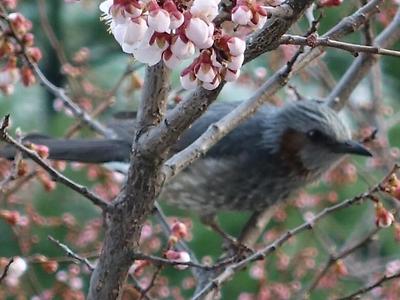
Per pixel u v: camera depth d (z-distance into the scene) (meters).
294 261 11.86
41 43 16.25
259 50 5.19
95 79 15.12
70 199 14.19
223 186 11.46
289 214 13.15
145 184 5.98
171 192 11.79
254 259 7.40
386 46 9.19
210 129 6.98
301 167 11.46
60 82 16.19
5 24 9.05
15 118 15.13
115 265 6.14
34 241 10.29
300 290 11.42
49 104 15.70
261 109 11.79
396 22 9.23
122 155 10.84
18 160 7.34
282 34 5.15
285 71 6.66
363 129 12.06
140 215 6.06
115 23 4.54
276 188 11.53
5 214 8.15
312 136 11.23
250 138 11.46
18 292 10.27
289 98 13.54
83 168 13.54
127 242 6.10
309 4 5.06
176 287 12.73
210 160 11.44
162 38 4.48
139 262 7.45
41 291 11.30
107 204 6.09
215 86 4.74
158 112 5.90
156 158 5.88
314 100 11.66
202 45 4.53
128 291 8.79
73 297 9.86
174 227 7.26
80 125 11.19
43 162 6.07
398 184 7.04
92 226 11.39
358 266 11.78
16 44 8.23
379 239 13.27
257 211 11.49
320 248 13.52
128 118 11.22
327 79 11.95
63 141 10.79
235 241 10.65
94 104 13.85
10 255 13.82
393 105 17.75
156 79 5.87
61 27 16.64
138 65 11.26
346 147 11.19
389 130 15.44
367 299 11.05
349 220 14.59
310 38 5.27
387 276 7.75
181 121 5.68
